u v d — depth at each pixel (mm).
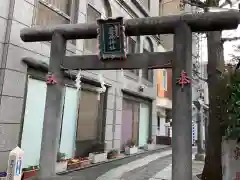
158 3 23359
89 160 11812
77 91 11859
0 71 7980
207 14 5949
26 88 8922
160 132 26891
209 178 7840
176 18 6121
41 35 7062
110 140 14422
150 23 6270
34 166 9078
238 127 4449
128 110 17172
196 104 15273
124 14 16672
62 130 10828
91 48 13500
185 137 5660
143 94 18797
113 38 6473
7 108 8031
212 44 8336
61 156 10078
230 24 5832
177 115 5789
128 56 6543
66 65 6906
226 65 6043
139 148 18516
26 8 8898
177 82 5879
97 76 13172
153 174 10055
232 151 4523
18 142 8531
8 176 6008
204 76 22094
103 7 14633
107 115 14180
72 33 6863
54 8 10672
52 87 6797
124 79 16391
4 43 8133
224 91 5332
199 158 14430
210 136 7992
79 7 12133
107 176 9492
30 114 9109
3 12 8148
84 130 12391
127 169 11031
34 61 8898
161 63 6234
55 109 6695
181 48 5988
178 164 5602
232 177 4461
